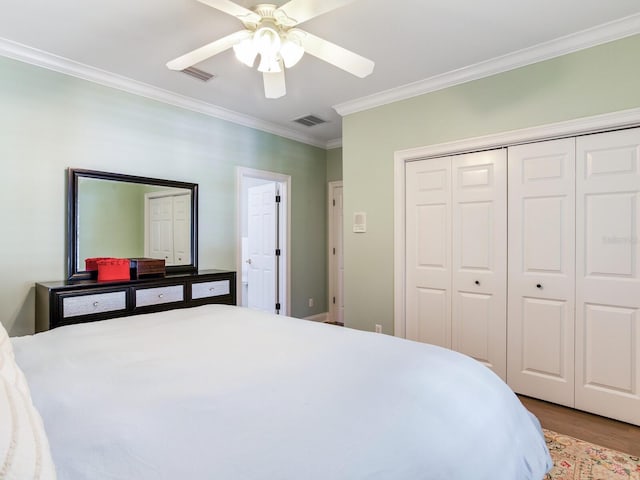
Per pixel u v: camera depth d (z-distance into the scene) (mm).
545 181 2527
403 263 3238
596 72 2285
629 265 2230
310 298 4809
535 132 2516
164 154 3279
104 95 2893
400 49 2490
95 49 2494
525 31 2271
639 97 2150
